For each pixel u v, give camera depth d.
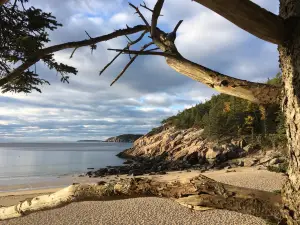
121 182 1.95
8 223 10.60
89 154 84.69
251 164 27.38
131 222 10.46
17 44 3.13
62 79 4.12
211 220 9.98
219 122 35.66
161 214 11.17
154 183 1.89
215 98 47.69
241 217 9.95
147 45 2.16
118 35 2.11
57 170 38.22
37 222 10.66
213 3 1.38
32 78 3.54
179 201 1.83
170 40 1.98
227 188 1.76
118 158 58.16
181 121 48.66
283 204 1.63
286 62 1.62
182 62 1.92
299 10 1.55
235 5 1.39
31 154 86.94
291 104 1.59
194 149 36.06
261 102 1.81
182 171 29.30
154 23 1.99
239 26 1.50
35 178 29.77
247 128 33.78
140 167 35.88
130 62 2.16
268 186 15.61
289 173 1.63
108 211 11.88
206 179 1.81
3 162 53.62
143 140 55.41
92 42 2.04
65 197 2.08
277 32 1.54
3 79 1.94
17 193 18.50
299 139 1.55
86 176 30.56
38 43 3.60
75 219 10.95
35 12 3.84
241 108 34.94
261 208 1.67
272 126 29.55
